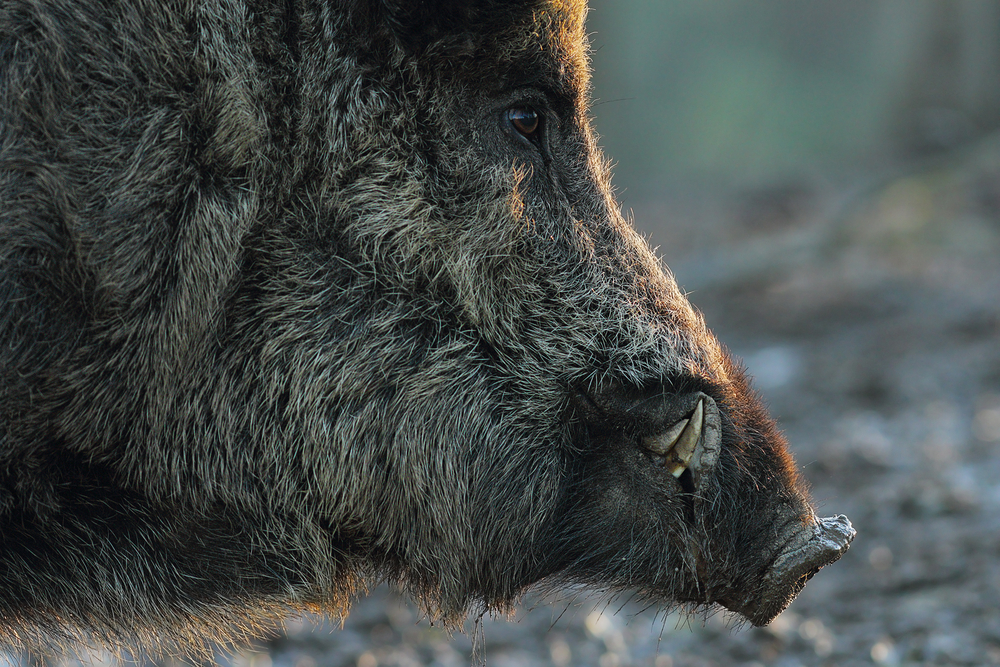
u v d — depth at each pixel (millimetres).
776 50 78062
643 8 74875
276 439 6508
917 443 15773
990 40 40344
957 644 9484
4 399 5965
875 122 57156
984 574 10898
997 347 20562
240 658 10617
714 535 6816
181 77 6094
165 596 6680
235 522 6633
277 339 6410
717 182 48312
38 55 5902
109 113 5973
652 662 10336
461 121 6641
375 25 6406
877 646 9836
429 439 6629
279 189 6328
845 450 15453
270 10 6266
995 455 14922
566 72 6848
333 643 11008
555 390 6816
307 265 6418
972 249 27734
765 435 7043
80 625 6699
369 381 6527
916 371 19500
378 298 6535
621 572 7004
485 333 6707
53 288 5945
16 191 5859
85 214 5918
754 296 25562
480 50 6500
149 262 6059
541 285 6793
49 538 6328
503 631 11375
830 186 37938
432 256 6582
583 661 10461
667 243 32344
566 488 6918
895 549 12117
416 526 6762
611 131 52438
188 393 6352
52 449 6211
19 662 8797
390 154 6508
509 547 6887
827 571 11969
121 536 6496
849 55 73812
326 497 6625
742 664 10016
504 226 6676
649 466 6871
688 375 6879
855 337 22000
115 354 6148
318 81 6348
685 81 76625
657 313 7004
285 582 6820
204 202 6148
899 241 28375
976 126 39250
